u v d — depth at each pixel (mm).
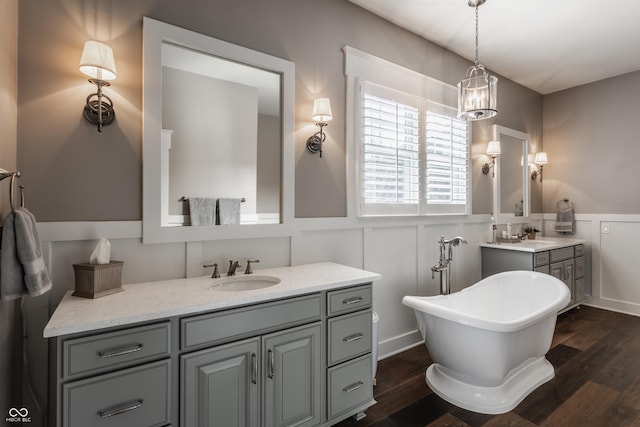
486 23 2863
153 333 1290
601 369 2525
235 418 1473
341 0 2547
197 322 1385
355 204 2609
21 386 1473
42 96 1523
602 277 4105
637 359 2689
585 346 2953
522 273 2926
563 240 4094
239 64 2062
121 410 1215
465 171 3463
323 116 2248
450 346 2133
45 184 1528
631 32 2996
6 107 1317
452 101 3332
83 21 1609
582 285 4035
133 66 1723
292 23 2287
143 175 1725
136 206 1733
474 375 2096
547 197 4613
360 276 1953
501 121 4004
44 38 1531
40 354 1522
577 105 4332
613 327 3418
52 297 1553
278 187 2203
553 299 2633
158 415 1294
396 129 2814
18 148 1477
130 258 1725
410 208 2949
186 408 1356
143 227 1729
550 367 2477
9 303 1322
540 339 2318
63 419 1122
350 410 1867
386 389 2275
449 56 3332
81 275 1471
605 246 4078
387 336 2822
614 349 2885
